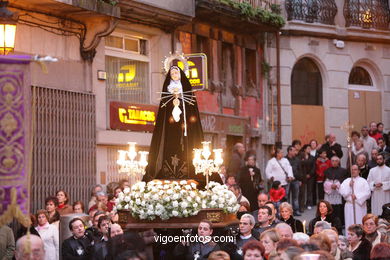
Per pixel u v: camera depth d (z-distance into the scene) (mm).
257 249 9438
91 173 18812
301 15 27656
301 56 27891
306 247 9289
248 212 14609
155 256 12523
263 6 25938
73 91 18375
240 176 20297
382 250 9523
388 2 30031
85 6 17609
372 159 22266
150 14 20234
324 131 28609
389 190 20516
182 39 22625
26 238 7918
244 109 25641
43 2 17109
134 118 20359
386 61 30156
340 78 28938
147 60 21406
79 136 18516
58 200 15781
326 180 21469
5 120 7848
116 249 8773
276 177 22547
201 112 22891
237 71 25453
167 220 12414
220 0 22625
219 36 24469
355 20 29031
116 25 18797
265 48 26906
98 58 19391
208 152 12750
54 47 18078
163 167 13242
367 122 29656
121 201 12703
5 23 10953
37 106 17328
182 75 13320
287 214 14664
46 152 17500
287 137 27391
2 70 7863
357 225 12828
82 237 12781
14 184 7859
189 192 12453
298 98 28156
